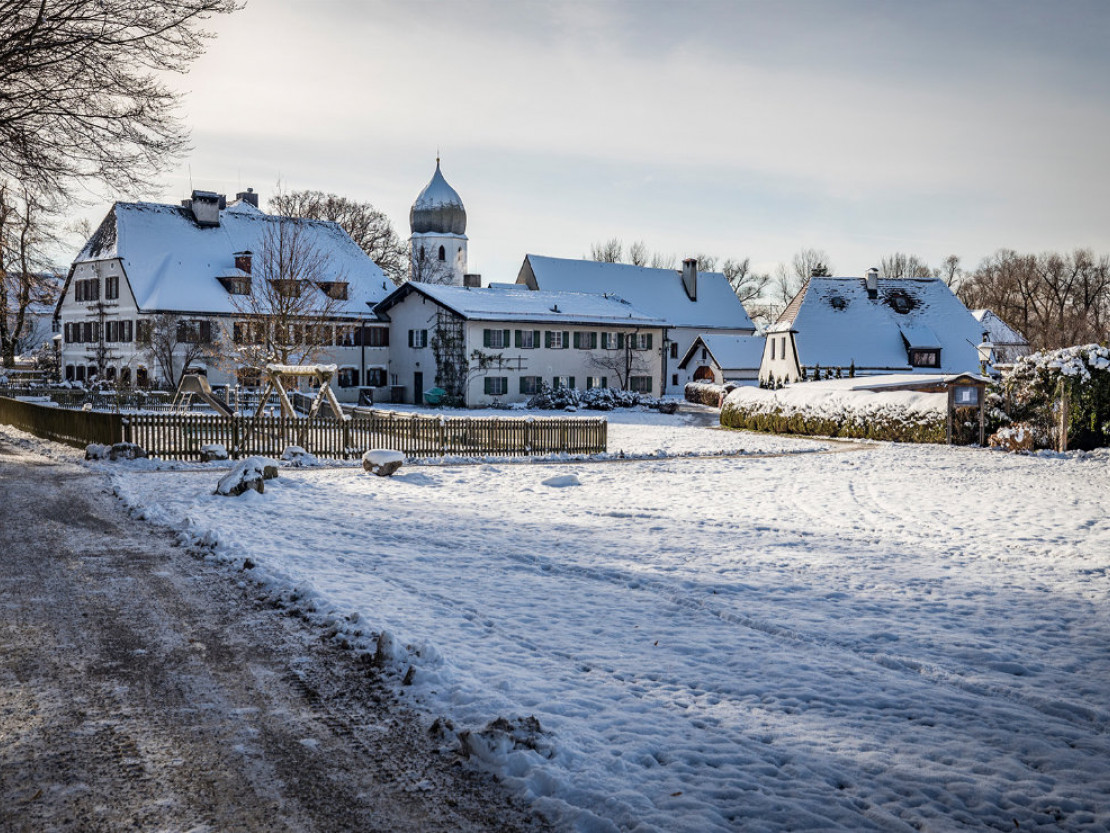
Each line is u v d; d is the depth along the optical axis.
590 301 74.56
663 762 6.24
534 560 12.95
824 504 19.45
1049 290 102.94
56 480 20.75
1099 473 26.30
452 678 7.68
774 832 5.29
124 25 16.75
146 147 18.06
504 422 30.22
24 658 8.26
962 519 17.48
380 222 96.31
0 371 69.19
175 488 19.62
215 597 10.53
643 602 10.68
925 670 8.34
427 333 65.69
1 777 5.86
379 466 23.33
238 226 71.69
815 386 44.22
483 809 5.58
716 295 98.19
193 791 5.72
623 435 40.06
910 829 5.36
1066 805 5.73
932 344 73.38
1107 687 8.00
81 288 70.75
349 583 11.07
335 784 5.86
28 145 17.09
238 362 50.09
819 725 6.96
